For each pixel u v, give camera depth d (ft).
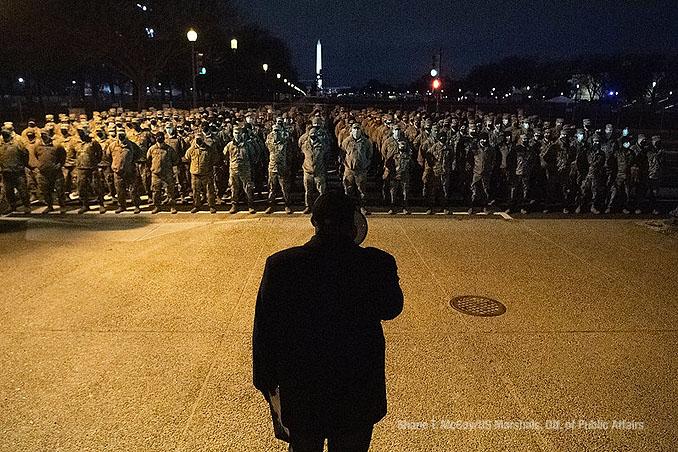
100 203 40.16
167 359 17.19
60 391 15.28
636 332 19.69
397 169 39.73
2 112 126.31
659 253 30.04
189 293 22.98
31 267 26.37
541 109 133.28
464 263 27.76
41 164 38.99
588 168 40.86
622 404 14.94
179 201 45.19
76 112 74.84
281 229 34.68
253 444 12.99
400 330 19.54
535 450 12.96
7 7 95.25
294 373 9.05
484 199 42.65
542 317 20.92
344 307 8.97
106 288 23.53
